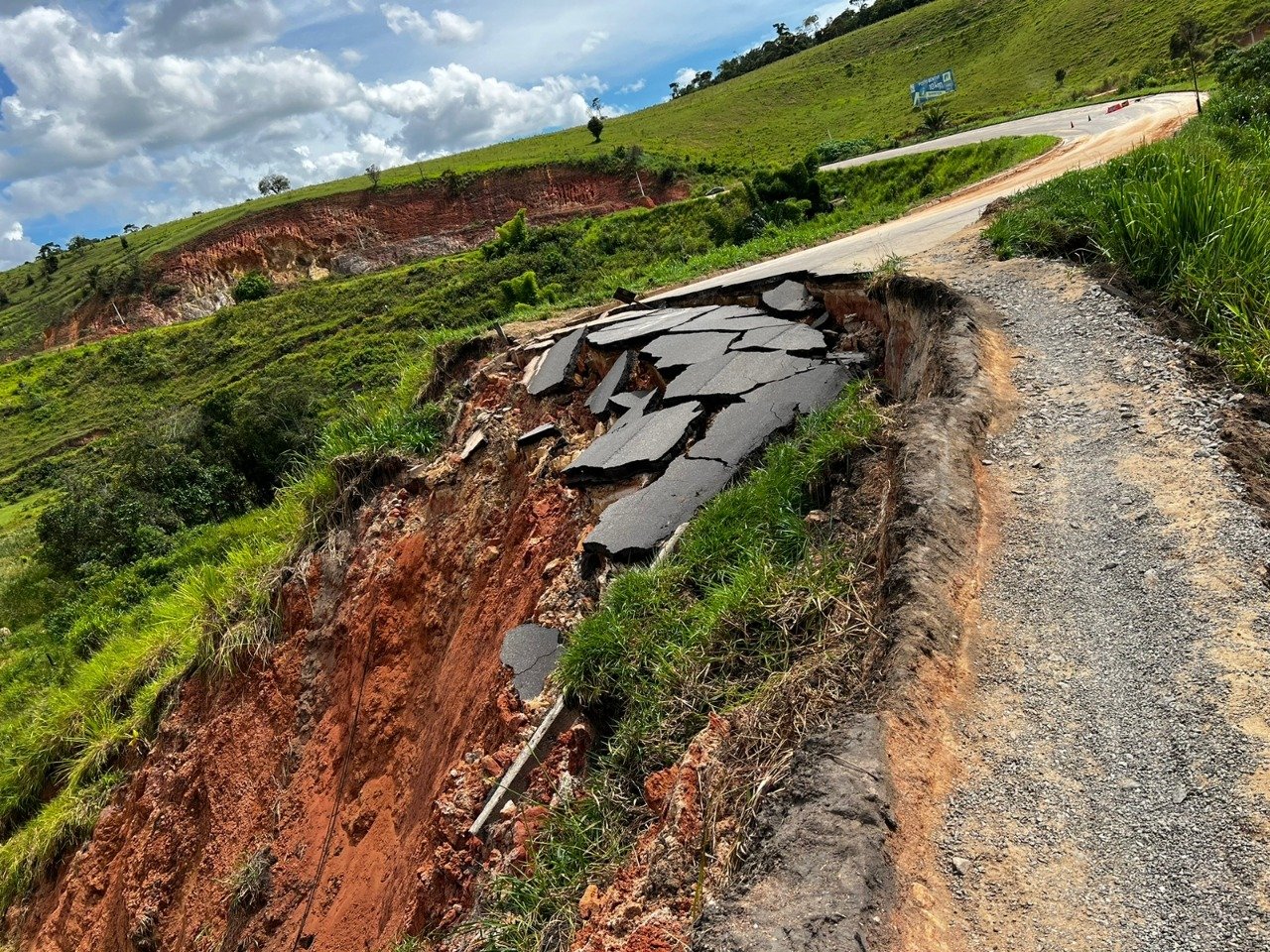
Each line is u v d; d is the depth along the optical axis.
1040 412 5.13
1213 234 5.99
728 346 7.97
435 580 8.77
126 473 23.55
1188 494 4.11
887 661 3.33
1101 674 3.28
